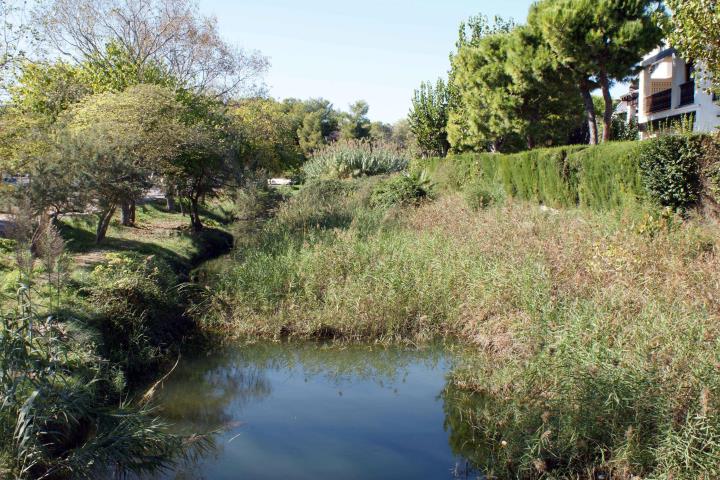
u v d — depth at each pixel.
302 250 12.23
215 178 17.95
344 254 11.91
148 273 10.47
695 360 5.46
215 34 26.70
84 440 6.08
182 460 6.08
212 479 5.68
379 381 8.29
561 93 23.17
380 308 10.06
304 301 10.80
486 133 27.59
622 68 18.31
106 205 12.37
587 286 8.62
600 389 5.47
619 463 5.05
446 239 12.83
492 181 19.48
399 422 6.92
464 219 15.01
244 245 15.88
